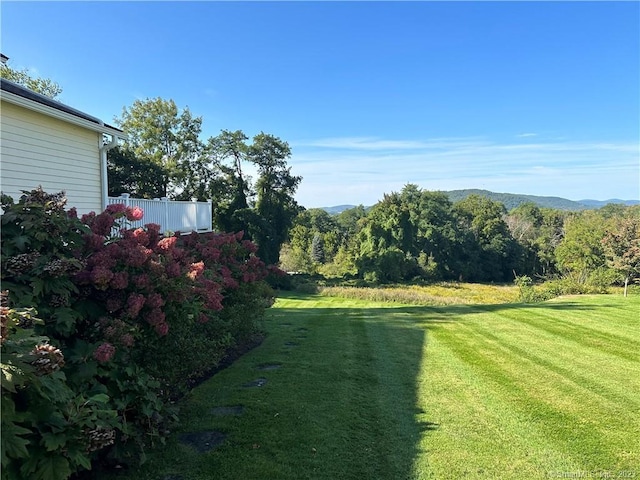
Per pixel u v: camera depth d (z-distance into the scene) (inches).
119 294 129.7
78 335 121.0
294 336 344.5
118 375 116.1
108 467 117.4
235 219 1334.9
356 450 136.5
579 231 1424.7
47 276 106.3
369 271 1558.8
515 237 2079.2
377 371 233.5
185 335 165.5
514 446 141.6
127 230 156.5
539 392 198.7
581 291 1034.7
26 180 282.0
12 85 275.3
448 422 161.5
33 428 80.5
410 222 1668.3
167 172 1135.6
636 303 553.6
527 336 339.0
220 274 266.7
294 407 173.2
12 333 78.3
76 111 331.9
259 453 132.0
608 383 213.2
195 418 159.9
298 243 2041.1
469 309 521.7
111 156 981.2
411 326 393.1
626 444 144.0
